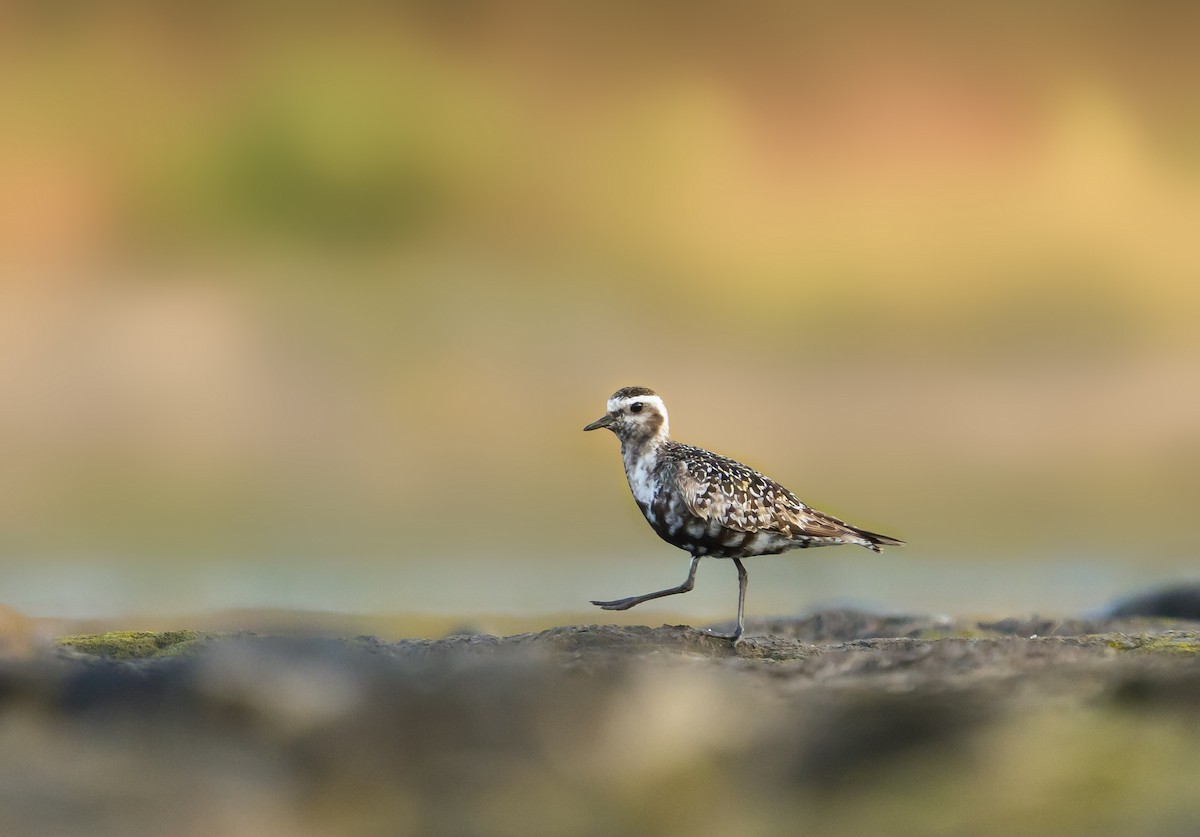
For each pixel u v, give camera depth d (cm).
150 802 903
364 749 992
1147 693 1103
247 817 901
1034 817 901
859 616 1734
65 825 870
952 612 1903
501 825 902
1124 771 948
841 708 1081
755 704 1084
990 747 1000
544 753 996
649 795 953
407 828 902
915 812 912
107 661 1142
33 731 1002
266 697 1060
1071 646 1271
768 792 943
